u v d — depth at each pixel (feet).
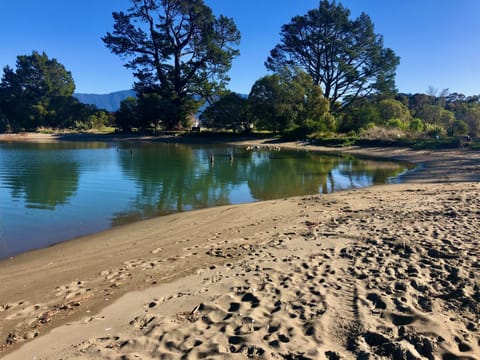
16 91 245.04
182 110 199.00
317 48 187.42
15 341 13.99
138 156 100.78
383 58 185.47
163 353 11.95
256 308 14.49
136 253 24.36
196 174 66.64
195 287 17.60
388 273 17.11
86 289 18.65
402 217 28.04
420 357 10.86
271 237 26.05
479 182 48.14
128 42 195.52
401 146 107.76
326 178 61.72
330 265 18.76
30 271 21.81
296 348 11.62
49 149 125.08
